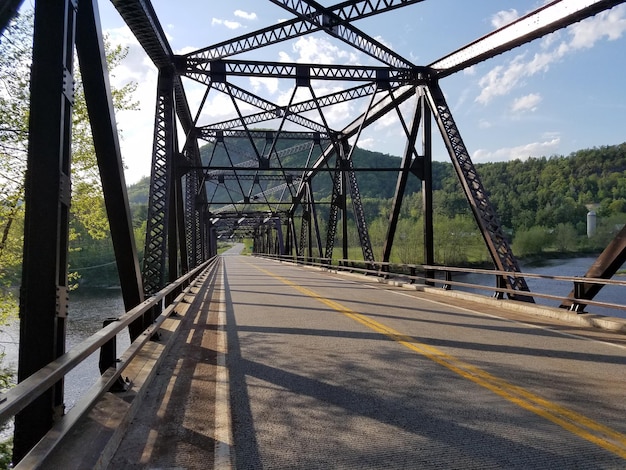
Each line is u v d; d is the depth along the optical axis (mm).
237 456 3848
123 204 5672
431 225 17953
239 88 18406
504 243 13398
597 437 4152
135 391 5070
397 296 16234
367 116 21406
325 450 3957
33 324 3730
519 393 5414
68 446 3559
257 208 76500
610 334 9000
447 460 3732
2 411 2088
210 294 17984
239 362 7117
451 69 15703
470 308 12859
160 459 3777
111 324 4543
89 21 5023
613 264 9430
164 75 14453
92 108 5359
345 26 15438
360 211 24750
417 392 5500
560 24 11445
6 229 12461
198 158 28203
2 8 3639
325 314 11992
